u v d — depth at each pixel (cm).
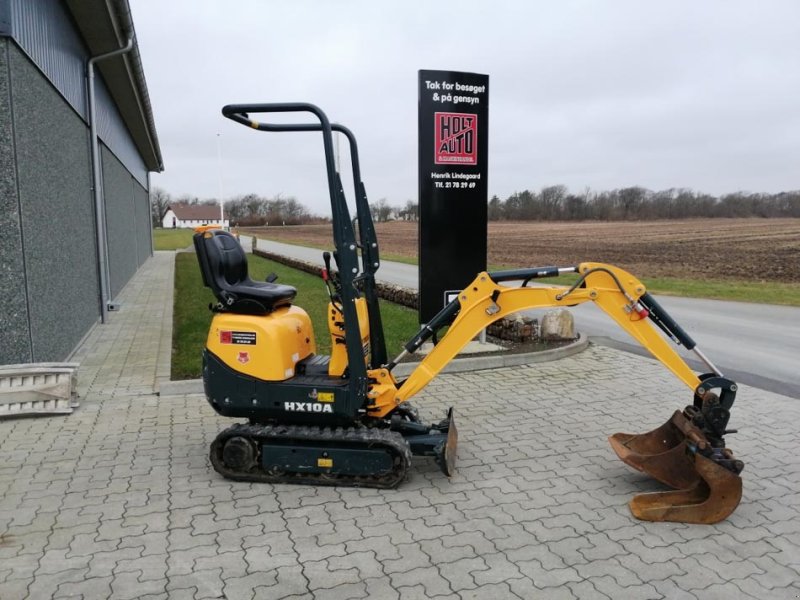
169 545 365
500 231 5334
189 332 1018
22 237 631
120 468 478
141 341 948
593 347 934
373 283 472
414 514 405
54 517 399
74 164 931
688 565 346
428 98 841
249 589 321
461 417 606
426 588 322
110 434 552
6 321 629
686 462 424
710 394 418
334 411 446
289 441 448
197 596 315
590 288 446
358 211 468
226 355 452
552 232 5094
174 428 569
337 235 432
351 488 445
